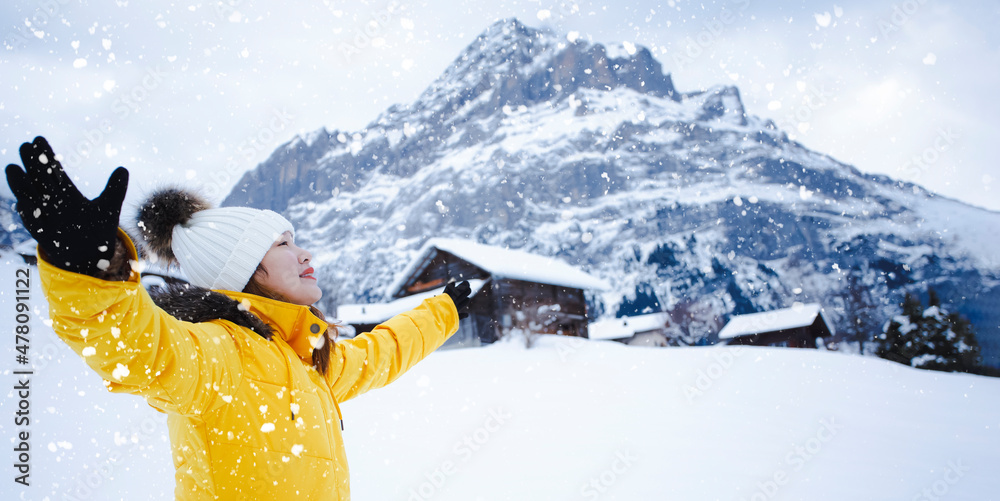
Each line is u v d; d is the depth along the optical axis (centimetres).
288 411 116
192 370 96
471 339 2245
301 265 149
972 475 405
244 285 138
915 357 2052
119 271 84
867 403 755
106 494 255
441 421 588
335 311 2758
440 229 12006
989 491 365
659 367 1194
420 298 2406
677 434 526
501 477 366
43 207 75
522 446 461
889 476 397
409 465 397
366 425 566
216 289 137
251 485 106
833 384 931
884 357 2103
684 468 397
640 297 8488
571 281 2531
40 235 76
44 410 323
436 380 1003
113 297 80
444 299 198
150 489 263
